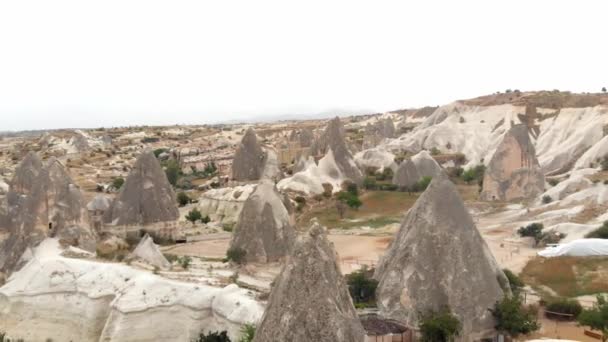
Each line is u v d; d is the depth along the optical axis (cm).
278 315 2586
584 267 4928
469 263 3550
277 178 9431
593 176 8119
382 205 8562
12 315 4312
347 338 2570
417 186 9181
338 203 8275
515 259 5478
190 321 3884
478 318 3425
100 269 4334
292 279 2628
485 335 3428
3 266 4966
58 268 4434
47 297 4309
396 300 3566
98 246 5875
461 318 3394
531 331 3434
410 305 3488
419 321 3388
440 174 3856
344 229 7281
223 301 3841
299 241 2725
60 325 4184
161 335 3884
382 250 6066
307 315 2555
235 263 5203
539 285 4741
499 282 3759
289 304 2586
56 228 5181
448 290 3466
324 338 2527
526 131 8706
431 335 3234
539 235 6172
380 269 3959
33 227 5038
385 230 7125
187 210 8644
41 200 5094
